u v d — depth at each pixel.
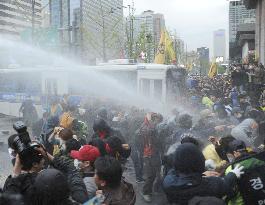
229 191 4.13
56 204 3.18
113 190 3.76
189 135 6.67
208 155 6.13
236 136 7.20
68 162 4.54
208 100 19.16
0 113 24.14
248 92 22.91
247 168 4.22
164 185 4.17
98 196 3.73
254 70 23.94
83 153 4.71
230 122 10.55
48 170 3.27
